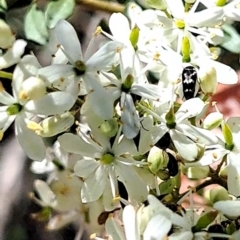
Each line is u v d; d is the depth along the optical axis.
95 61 0.21
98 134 0.21
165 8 0.22
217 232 0.21
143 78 0.22
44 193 0.23
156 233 0.20
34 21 0.23
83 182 0.22
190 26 0.22
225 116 0.29
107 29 0.25
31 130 0.21
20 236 0.30
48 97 0.20
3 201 0.30
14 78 0.21
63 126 0.21
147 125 0.21
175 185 0.22
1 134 0.21
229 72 0.22
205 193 0.22
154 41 0.22
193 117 0.22
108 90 0.21
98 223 0.22
